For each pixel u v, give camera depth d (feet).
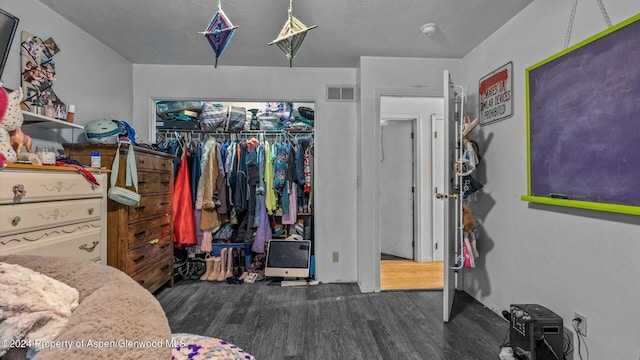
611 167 4.68
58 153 7.02
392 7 6.80
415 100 13.28
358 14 7.09
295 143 11.37
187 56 9.55
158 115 11.18
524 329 5.39
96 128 7.34
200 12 7.02
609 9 4.85
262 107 12.67
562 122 5.58
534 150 6.29
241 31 7.89
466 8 6.82
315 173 10.44
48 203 4.90
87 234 5.75
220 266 10.64
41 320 1.80
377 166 9.63
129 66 9.95
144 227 8.02
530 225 6.59
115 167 7.04
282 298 8.85
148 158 8.23
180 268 10.60
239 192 10.64
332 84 10.48
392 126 14.39
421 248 13.25
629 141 4.42
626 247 4.53
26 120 6.04
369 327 7.09
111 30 7.89
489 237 8.13
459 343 6.38
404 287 9.82
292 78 10.44
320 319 7.49
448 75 7.34
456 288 9.71
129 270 7.32
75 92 7.63
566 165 5.50
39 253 4.72
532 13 6.55
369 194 9.60
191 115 11.55
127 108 9.82
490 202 8.08
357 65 10.14
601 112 4.83
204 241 10.62
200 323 7.26
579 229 5.33
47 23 6.79
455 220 8.15
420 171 13.26
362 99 9.59
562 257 5.71
